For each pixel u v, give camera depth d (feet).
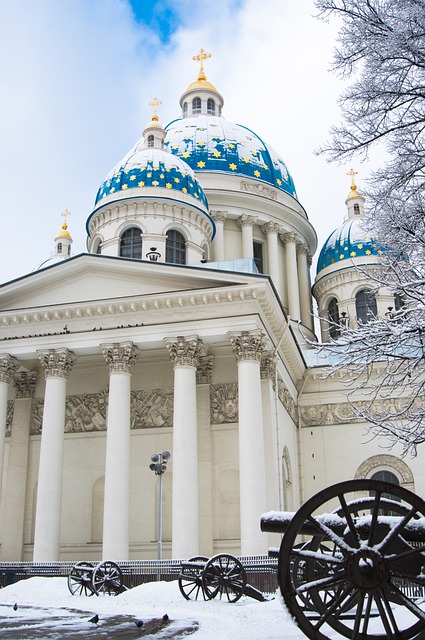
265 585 87.25
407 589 48.83
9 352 107.96
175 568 90.02
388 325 48.93
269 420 104.17
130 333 103.96
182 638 36.99
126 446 99.91
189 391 99.55
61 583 83.76
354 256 167.94
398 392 127.13
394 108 51.49
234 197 164.35
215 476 106.83
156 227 128.36
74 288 109.09
